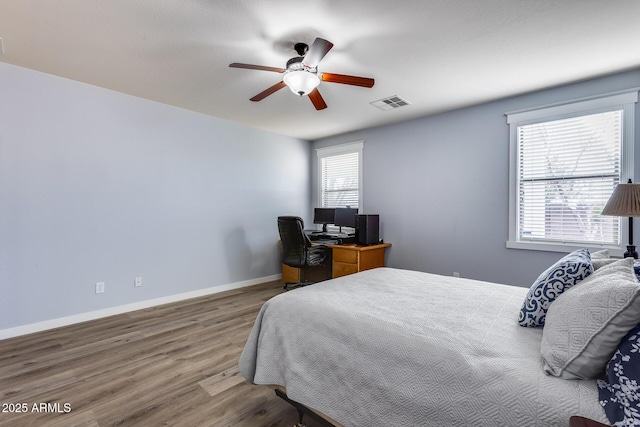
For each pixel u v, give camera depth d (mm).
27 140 2719
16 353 2328
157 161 3547
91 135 3066
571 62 2502
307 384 1405
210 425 1564
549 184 3078
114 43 2252
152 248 3518
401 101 3402
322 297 1749
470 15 1910
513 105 3266
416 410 1070
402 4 1811
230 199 4285
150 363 2189
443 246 3809
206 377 2014
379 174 4461
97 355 2307
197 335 2686
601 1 1766
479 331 1281
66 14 1898
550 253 3045
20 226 2689
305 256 3943
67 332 2744
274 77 2820
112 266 3219
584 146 2877
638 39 2160
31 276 2742
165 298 3621
